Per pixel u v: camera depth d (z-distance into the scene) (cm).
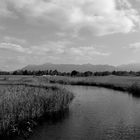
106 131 1386
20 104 1555
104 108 2138
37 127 1448
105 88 4328
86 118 1691
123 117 1747
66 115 1817
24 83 4112
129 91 3641
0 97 1673
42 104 1767
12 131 1283
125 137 1270
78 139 1223
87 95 3158
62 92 2359
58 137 1256
